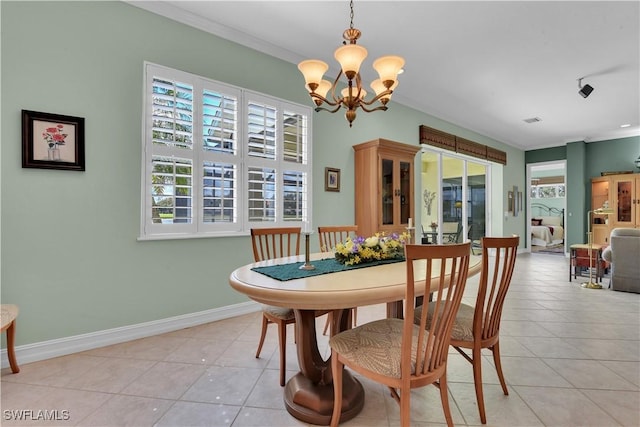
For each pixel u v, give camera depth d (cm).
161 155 255
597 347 229
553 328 267
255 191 309
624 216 621
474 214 652
